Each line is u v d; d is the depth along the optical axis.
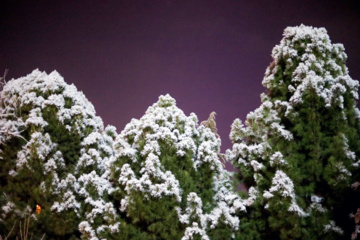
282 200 9.95
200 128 12.15
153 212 10.20
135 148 11.28
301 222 10.04
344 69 11.51
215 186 11.41
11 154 11.74
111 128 14.09
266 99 11.93
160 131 11.16
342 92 10.16
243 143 11.58
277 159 10.35
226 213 10.13
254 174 10.77
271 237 10.87
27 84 12.96
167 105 12.34
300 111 10.62
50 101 12.16
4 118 12.30
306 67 10.73
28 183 11.46
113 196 11.04
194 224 9.94
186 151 10.95
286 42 11.59
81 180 11.31
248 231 10.96
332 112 10.37
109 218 10.30
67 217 11.05
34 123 11.70
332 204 10.37
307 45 11.09
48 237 11.54
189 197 10.27
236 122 11.90
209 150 10.98
